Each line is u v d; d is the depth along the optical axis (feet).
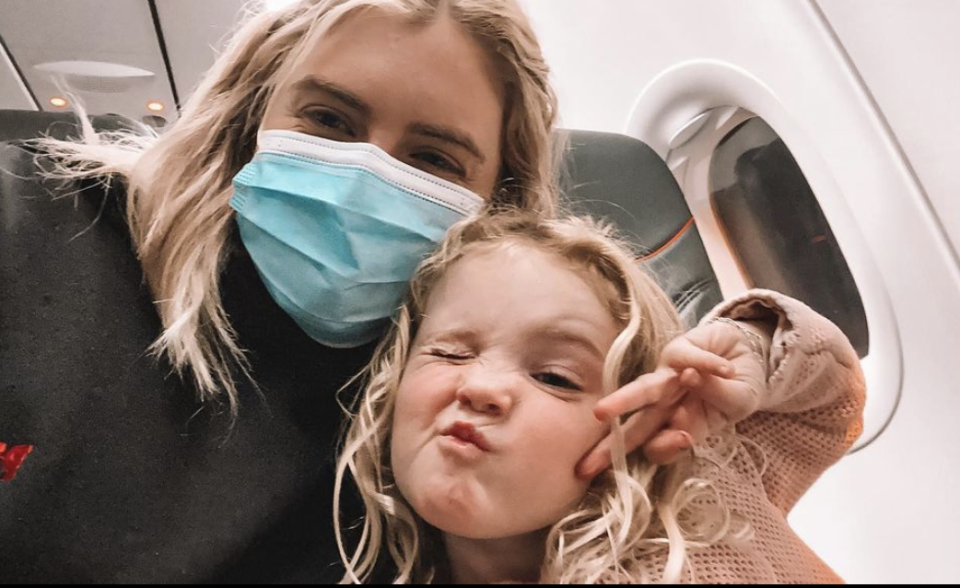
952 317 3.42
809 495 4.34
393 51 2.53
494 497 1.93
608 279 2.47
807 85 3.83
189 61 6.06
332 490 2.47
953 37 2.97
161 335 2.58
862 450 4.08
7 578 2.16
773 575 2.02
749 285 4.99
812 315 2.46
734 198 5.01
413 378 2.19
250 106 2.95
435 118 2.57
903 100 3.31
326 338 2.68
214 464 2.43
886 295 3.72
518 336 2.16
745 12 4.15
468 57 2.62
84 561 2.21
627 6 5.16
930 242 3.38
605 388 2.15
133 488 2.33
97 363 2.46
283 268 2.55
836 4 3.53
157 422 2.44
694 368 2.06
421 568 2.18
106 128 3.52
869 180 3.59
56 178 2.75
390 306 2.64
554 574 1.99
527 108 2.87
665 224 4.14
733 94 4.47
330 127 2.66
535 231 2.59
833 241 4.19
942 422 3.58
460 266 2.43
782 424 2.50
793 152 4.09
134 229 2.76
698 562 1.99
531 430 1.98
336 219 2.49
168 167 2.85
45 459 2.29
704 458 2.24
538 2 5.86
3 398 2.32
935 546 3.60
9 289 2.47
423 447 2.02
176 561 2.25
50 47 5.83
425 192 2.62
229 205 2.78
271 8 3.05
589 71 5.72
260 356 2.65
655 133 5.21
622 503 2.02
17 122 3.44
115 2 5.50
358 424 2.42
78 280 2.57
